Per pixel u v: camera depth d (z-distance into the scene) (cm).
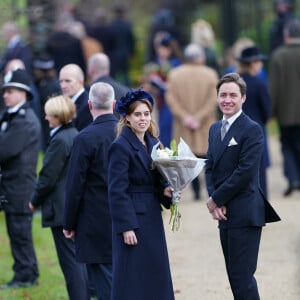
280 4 3400
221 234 1546
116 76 4241
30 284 1919
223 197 1509
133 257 1484
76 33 3484
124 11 4359
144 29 5878
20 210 1892
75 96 1891
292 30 2664
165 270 1503
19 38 2917
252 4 4303
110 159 1492
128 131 1505
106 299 1605
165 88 2925
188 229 2356
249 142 1512
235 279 1524
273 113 2688
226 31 4003
